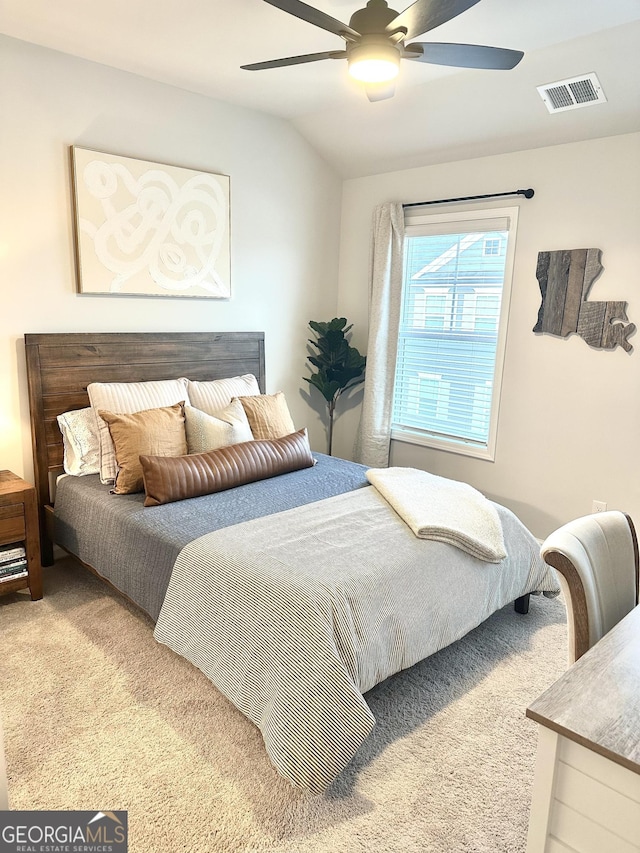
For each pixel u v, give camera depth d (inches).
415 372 168.7
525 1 89.4
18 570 110.5
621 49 101.0
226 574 82.7
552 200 132.1
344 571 80.8
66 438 122.8
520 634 107.3
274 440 127.3
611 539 65.8
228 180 146.3
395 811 68.0
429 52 80.8
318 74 124.6
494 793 71.0
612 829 38.0
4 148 112.1
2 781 53.1
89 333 127.2
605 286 126.0
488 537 99.0
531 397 141.4
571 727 38.9
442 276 157.9
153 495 106.1
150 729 80.0
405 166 159.0
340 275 182.9
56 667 93.0
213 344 149.6
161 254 136.7
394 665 81.0
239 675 76.6
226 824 65.6
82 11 97.7
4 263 115.3
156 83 130.3
